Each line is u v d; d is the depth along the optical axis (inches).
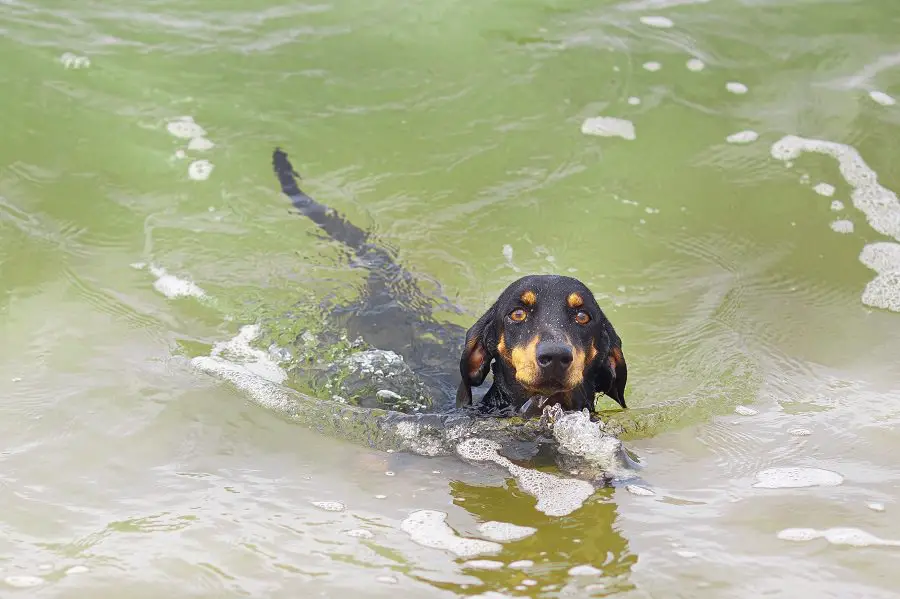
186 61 392.8
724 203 353.4
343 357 283.4
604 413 259.0
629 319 306.3
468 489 223.9
